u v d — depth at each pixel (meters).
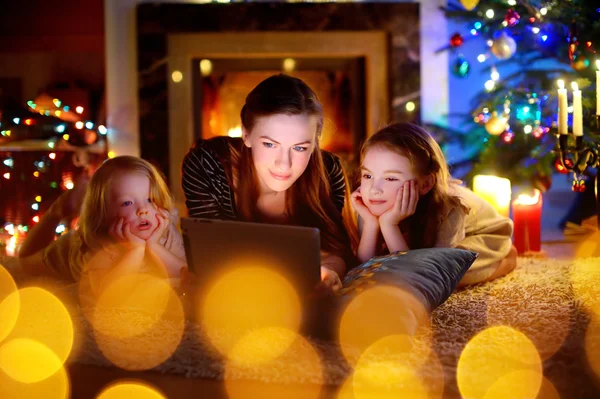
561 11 3.12
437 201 2.22
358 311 1.74
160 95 4.14
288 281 1.77
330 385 1.50
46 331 1.83
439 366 1.56
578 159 2.49
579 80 3.09
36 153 3.88
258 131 2.08
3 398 1.49
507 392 1.44
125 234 2.09
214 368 1.57
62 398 1.48
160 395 1.46
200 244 1.83
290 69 4.22
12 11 4.38
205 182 2.26
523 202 3.13
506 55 3.12
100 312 1.97
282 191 2.23
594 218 3.87
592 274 2.48
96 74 4.46
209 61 4.18
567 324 1.89
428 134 2.22
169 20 4.09
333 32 4.13
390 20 4.12
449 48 4.04
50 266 2.48
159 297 1.98
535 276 2.54
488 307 2.10
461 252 2.04
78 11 4.38
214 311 1.86
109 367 1.62
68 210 2.69
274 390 1.48
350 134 4.26
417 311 1.77
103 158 4.12
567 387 1.46
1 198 3.83
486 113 3.53
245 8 4.09
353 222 2.34
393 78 4.14
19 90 4.44
